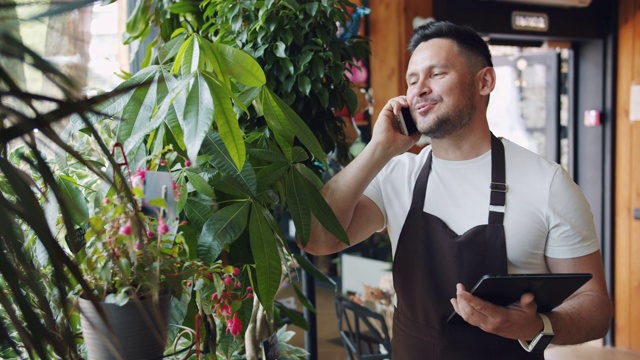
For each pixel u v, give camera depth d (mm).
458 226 1789
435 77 1765
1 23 624
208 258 1373
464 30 1798
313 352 2682
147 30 2322
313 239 1851
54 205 1263
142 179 1308
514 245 1741
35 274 737
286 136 1620
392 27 3416
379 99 3488
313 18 1975
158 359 1256
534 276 1474
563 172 1775
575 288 1525
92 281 1219
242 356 1854
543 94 4734
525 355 1740
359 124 3408
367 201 1924
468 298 1526
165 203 1218
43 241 666
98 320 1191
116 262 1186
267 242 1448
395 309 1931
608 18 4547
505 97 4715
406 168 1931
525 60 4711
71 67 664
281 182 1663
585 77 4684
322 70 1968
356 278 3523
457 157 1833
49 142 783
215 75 1467
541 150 4773
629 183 4594
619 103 4598
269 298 1422
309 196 1596
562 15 4285
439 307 1771
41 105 687
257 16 1975
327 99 1982
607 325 1734
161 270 1279
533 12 4113
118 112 1445
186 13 2230
